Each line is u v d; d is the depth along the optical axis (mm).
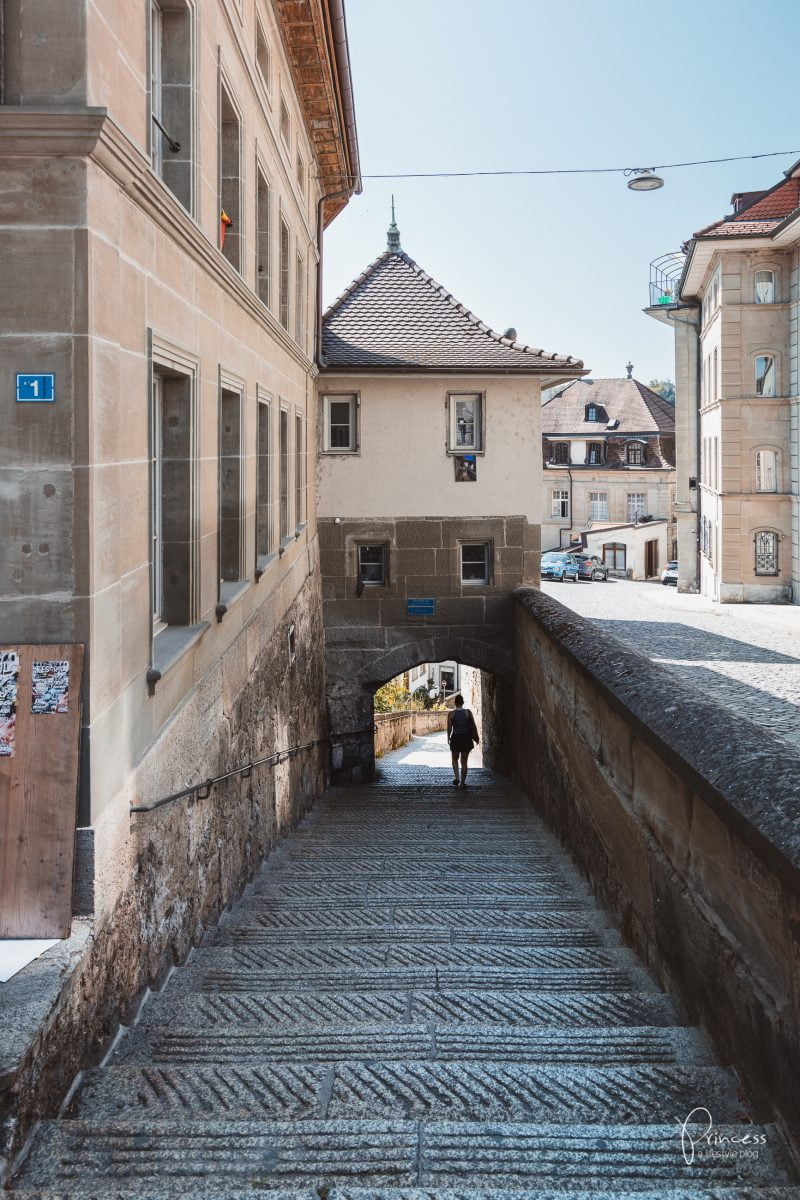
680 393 44125
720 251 35688
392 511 19844
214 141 8031
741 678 19125
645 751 6504
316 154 18125
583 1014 5316
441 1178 3346
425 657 20078
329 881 9445
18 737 4754
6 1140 3441
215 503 8234
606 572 58938
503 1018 5227
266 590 11609
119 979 5051
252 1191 3162
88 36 4754
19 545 4816
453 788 19500
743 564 36781
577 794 9922
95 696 4883
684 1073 4340
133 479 5605
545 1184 3352
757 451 36469
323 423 19828
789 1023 3727
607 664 7961
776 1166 3523
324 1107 3953
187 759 6922
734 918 4516
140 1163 3449
